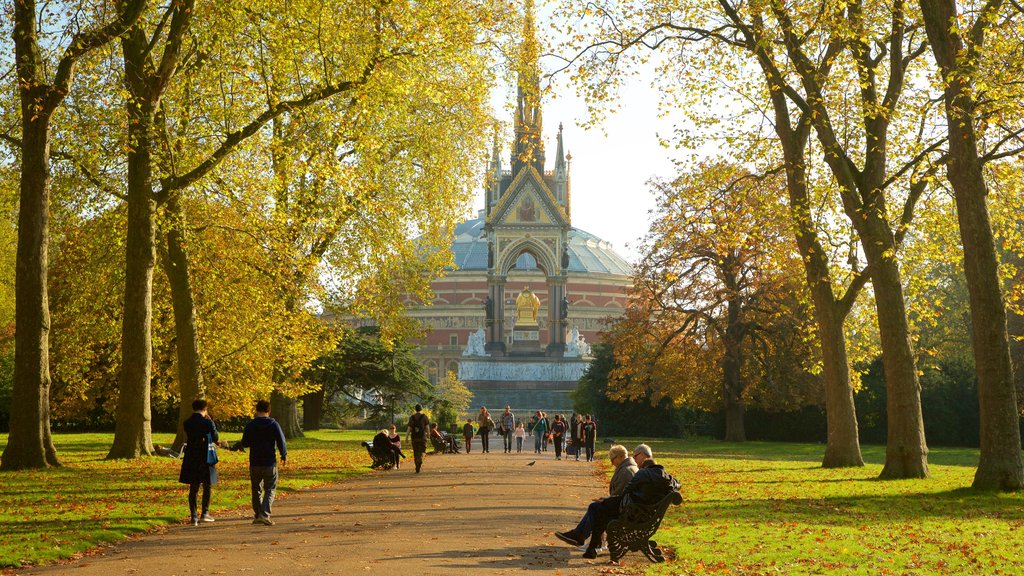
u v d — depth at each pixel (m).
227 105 31.19
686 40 30.08
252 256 39.44
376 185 33.03
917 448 28.66
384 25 29.98
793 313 58.25
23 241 26.84
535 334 126.00
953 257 32.59
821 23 26.23
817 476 30.19
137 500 19.95
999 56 25.41
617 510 13.84
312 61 30.64
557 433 43.03
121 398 30.72
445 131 42.59
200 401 17.44
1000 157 24.11
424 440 31.69
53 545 14.09
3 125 31.91
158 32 28.50
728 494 23.98
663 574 12.45
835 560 13.35
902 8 27.22
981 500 21.84
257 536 15.47
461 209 45.88
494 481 27.69
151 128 28.66
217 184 33.22
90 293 39.38
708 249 60.38
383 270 43.84
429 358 165.75
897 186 31.89
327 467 32.75
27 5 25.88
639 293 63.78
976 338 23.84
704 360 62.16
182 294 33.81
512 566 12.84
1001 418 23.66
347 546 14.34
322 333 44.75
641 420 77.56
